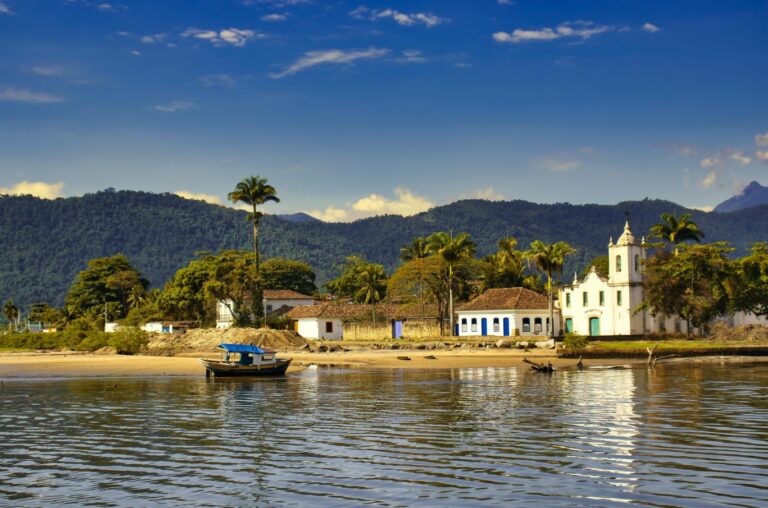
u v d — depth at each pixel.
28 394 55.22
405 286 124.69
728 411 41.69
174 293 150.00
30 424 39.38
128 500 24.03
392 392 53.47
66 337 136.62
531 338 106.12
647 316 106.69
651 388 54.44
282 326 133.88
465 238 120.44
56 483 26.23
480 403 46.12
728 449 30.81
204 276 148.38
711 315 103.12
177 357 102.31
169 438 34.62
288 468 28.05
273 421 39.59
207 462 29.25
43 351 127.94
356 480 26.12
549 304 111.81
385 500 23.67
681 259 101.94
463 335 119.50
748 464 28.05
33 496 24.62
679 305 101.75
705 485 25.03
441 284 124.38
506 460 29.02
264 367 68.75
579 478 26.11
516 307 113.88
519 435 34.34
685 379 61.91
